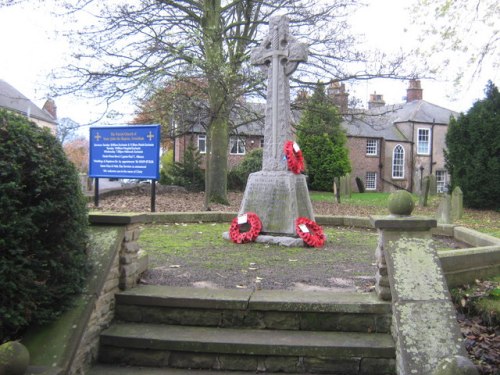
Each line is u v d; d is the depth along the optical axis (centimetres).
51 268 349
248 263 584
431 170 3778
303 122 1977
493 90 1777
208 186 1324
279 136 768
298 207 745
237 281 489
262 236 738
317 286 470
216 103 1450
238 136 1912
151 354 384
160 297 416
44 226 342
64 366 324
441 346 346
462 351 343
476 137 1697
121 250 436
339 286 471
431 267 400
